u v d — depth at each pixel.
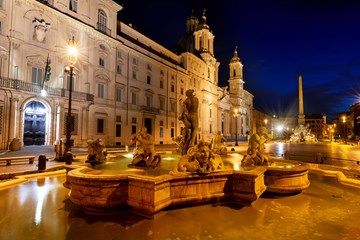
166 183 5.23
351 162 17.05
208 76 63.81
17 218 4.98
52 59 26.55
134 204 5.06
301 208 5.85
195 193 5.68
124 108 36.41
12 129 22.67
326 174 11.07
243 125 86.62
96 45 31.86
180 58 54.31
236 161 9.56
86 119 29.88
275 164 8.61
